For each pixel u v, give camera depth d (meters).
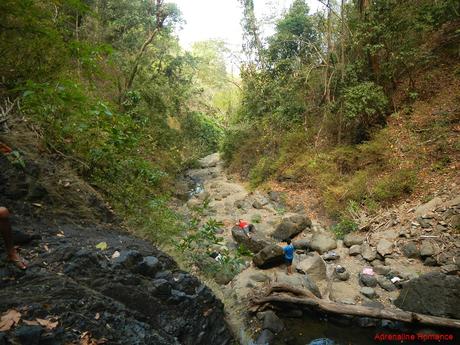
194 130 20.25
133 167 6.90
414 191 8.08
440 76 10.03
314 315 5.39
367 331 5.01
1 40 4.01
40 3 4.67
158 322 3.37
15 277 2.75
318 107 13.02
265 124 15.12
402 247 6.73
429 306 4.98
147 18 14.81
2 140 4.35
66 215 4.32
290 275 6.10
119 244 4.08
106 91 11.27
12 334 2.12
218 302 4.26
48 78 4.53
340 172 10.53
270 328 4.95
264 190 12.22
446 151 8.30
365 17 9.94
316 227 8.92
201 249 6.47
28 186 4.07
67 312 2.52
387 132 9.80
